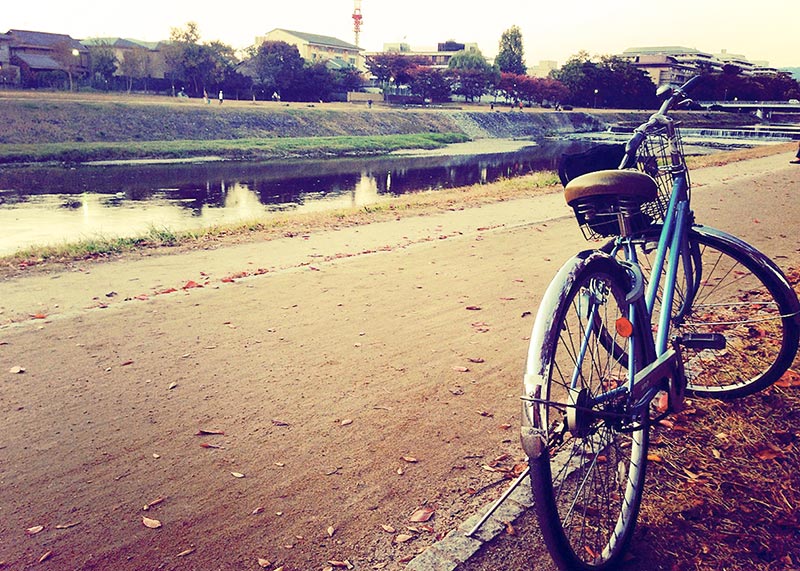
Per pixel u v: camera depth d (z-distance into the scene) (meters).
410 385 3.86
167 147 49.97
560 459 2.89
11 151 42.69
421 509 2.66
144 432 3.30
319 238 9.54
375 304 5.56
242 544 2.47
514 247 7.96
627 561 2.32
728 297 5.04
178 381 3.93
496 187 17.05
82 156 44.81
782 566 2.25
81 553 2.42
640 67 153.38
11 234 18.33
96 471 2.95
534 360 1.94
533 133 96.00
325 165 46.84
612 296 2.50
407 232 9.80
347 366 4.15
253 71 107.19
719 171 17.22
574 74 137.62
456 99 141.88
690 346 2.81
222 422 3.40
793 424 3.17
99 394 3.75
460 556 2.36
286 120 67.19
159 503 2.72
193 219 22.03
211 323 5.06
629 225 2.51
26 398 3.70
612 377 2.83
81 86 92.00
